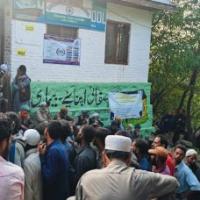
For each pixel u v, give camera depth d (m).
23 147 5.06
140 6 14.91
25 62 11.58
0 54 11.30
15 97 10.57
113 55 14.52
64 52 12.68
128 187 3.07
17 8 11.20
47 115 10.78
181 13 18.17
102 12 13.80
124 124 15.05
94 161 5.32
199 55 18.03
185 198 6.54
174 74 18.69
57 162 4.99
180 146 6.81
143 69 15.79
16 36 11.27
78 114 13.16
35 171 4.95
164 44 18.41
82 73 13.36
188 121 20.28
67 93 12.80
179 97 20.19
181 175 6.59
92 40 13.57
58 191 5.07
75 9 12.87
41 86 11.97
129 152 3.31
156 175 3.19
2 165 3.09
